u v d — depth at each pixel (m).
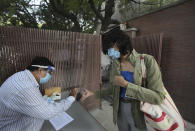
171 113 1.06
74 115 1.39
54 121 1.29
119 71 1.22
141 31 3.56
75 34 2.14
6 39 1.67
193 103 2.36
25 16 5.36
